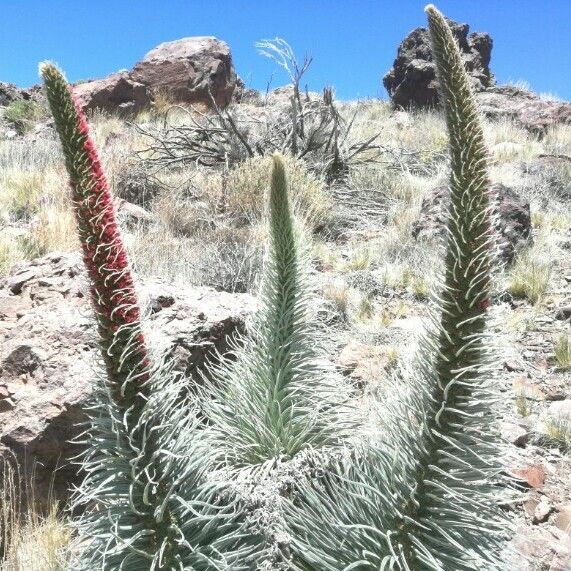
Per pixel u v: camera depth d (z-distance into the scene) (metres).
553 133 7.40
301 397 1.64
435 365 1.17
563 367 2.62
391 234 4.24
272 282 1.68
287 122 6.16
